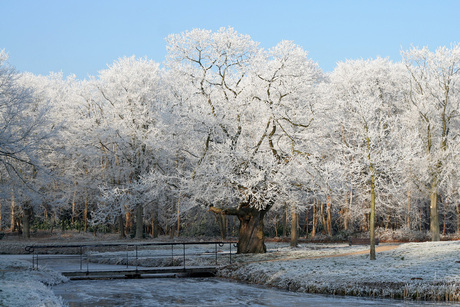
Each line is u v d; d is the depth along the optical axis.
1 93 31.69
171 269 25.55
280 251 32.81
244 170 29.02
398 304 15.62
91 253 38.88
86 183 51.34
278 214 56.62
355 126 27.17
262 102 30.66
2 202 44.84
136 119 47.00
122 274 24.91
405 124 42.28
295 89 30.69
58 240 50.00
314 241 49.03
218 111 30.83
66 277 24.08
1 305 13.03
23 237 52.69
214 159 29.80
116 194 34.00
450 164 38.22
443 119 40.31
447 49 40.47
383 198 47.62
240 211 30.45
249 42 31.05
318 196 31.38
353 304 15.95
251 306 16.47
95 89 52.47
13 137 30.33
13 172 36.41
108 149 48.41
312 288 19.14
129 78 49.28
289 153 30.44
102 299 18.36
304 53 37.19
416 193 44.44
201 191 29.31
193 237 52.59
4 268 24.12
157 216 55.25
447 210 53.00
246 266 25.27
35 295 14.91
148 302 17.66
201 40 30.80
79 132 48.59
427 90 41.31
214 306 16.72
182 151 33.03
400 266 20.92
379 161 24.62
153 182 31.14
